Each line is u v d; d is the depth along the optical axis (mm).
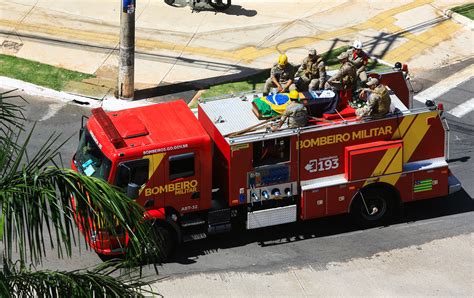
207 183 32812
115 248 32531
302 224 36531
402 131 34688
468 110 45688
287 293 32500
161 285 32500
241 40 52281
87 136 32938
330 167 34281
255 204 34219
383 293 32688
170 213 32875
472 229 36531
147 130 32469
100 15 54781
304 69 36281
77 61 49500
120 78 45125
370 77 35969
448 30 54125
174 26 53625
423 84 48219
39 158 21469
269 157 33344
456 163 41156
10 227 18766
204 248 34812
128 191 30609
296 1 57406
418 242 35594
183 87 47156
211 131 34312
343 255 34719
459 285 33250
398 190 35500
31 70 48188
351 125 33750
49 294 19234
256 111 34281
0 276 18500
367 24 54531
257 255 34562
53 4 55625
